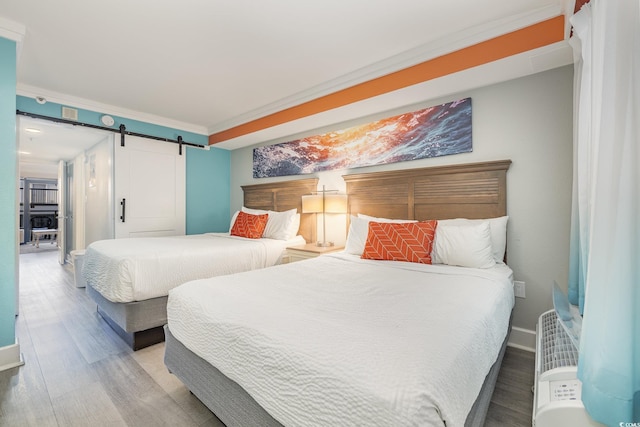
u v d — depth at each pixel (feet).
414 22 6.25
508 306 5.65
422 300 4.41
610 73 2.58
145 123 12.49
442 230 7.18
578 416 2.72
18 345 6.29
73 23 6.23
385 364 2.63
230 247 9.25
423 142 8.68
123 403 5.06
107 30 6.48
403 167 9.21
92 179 14.84
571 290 5.45
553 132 6.80
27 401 5.08
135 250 8.07
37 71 8.42
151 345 7.32
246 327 3.59
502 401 5.12
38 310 9.68
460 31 6.59
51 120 9.98
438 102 8.43
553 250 6.81
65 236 18.22
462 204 7.91
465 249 6.64
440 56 7.11
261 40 6.89
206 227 14.67
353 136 10.34
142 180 12.42
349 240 8.76
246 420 3.58
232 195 15.65
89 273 8.63
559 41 5.74
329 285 5.32
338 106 9.12
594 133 3.41
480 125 7.73
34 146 14.82
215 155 15.02
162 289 7.45
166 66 8.13
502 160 7.26
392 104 8.89
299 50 7.34
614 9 2.56
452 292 4.83
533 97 7.02
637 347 2.27
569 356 3.90
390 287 5.15
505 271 6.45
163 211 13.08
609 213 2.53
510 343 7.26
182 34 6.64
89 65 8.06
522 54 6.14
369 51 7.40
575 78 5.51
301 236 11.92
